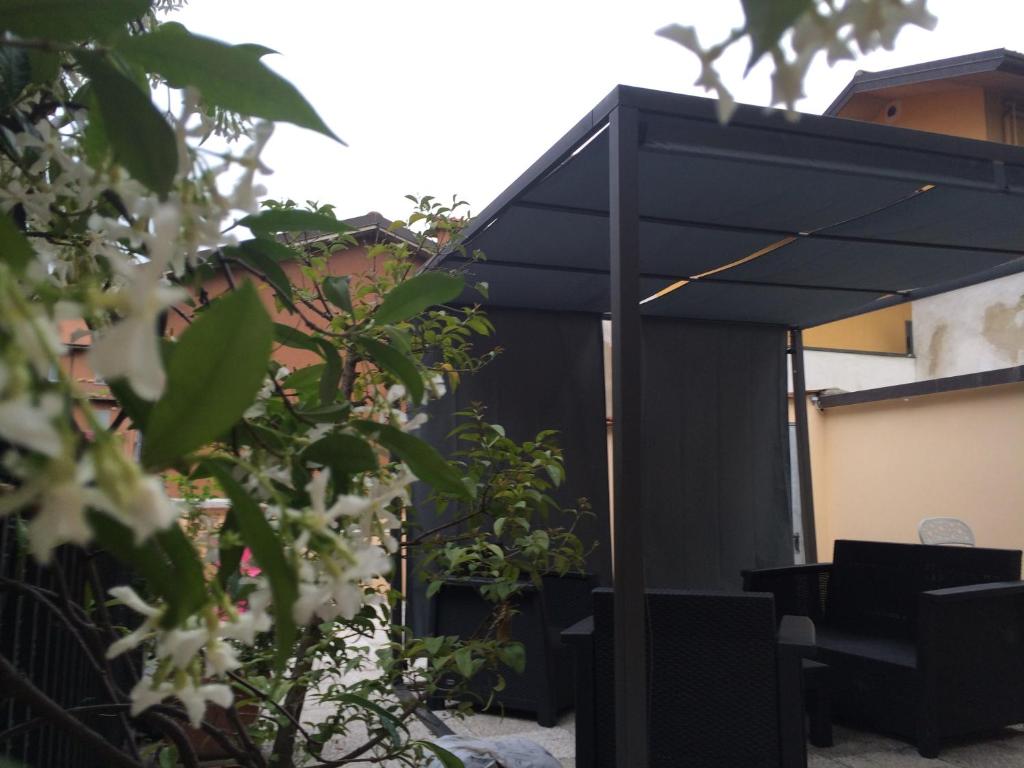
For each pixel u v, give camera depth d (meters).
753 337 5.67
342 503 0.51
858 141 2.82
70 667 1.84
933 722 3.34
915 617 4.07
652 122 2.62
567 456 5.01
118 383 0.49
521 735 3.66
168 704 1.05
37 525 0.30
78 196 0.60
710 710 2.62
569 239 3.76
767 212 3.54
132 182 0.55
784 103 0.38
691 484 5.38
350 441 0.73
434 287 1.09
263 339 0.43
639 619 2.37
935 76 8.28
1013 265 4.52
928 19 0.38
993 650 3.56
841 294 4.93
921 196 3.34
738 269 4.41
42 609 1.56
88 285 0.36
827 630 4.29
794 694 2.57
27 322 0.29
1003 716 3.55
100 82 0.52
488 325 2.67
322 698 1.79
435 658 2.15
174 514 0.36
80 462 0.31
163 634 0.46
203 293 0.88
